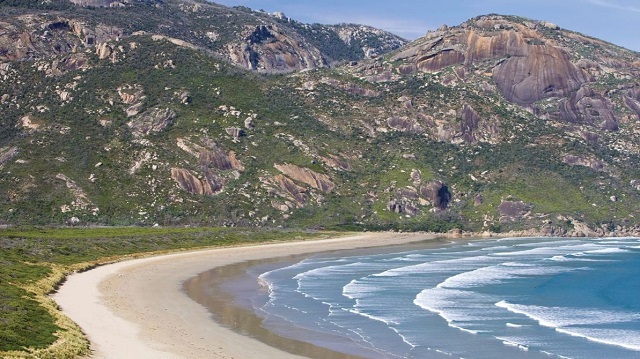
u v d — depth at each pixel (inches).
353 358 2039.9
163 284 3297.2
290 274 3900.1
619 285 3688.5
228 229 6220.5
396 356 2081.7
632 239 6820.9
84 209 6387.8
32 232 4899.1
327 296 3134.8
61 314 2181.3
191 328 2288.4
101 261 3937.0
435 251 5423.2
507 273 4069.9
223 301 2918.3
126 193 6752.0
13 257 3378.4
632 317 2797.7
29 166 6830.7
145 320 2336.4
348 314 2709.2
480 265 4456.2
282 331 2357.3
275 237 6117.1
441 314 2741.1
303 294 3179.1
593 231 7180.1
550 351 2188.7
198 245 5290.4
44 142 7288.4
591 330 2509.8
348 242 6082.7
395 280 3690.9
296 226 6963.6
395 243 6107.3
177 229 5974.4
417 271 4089.6
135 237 5059.1
